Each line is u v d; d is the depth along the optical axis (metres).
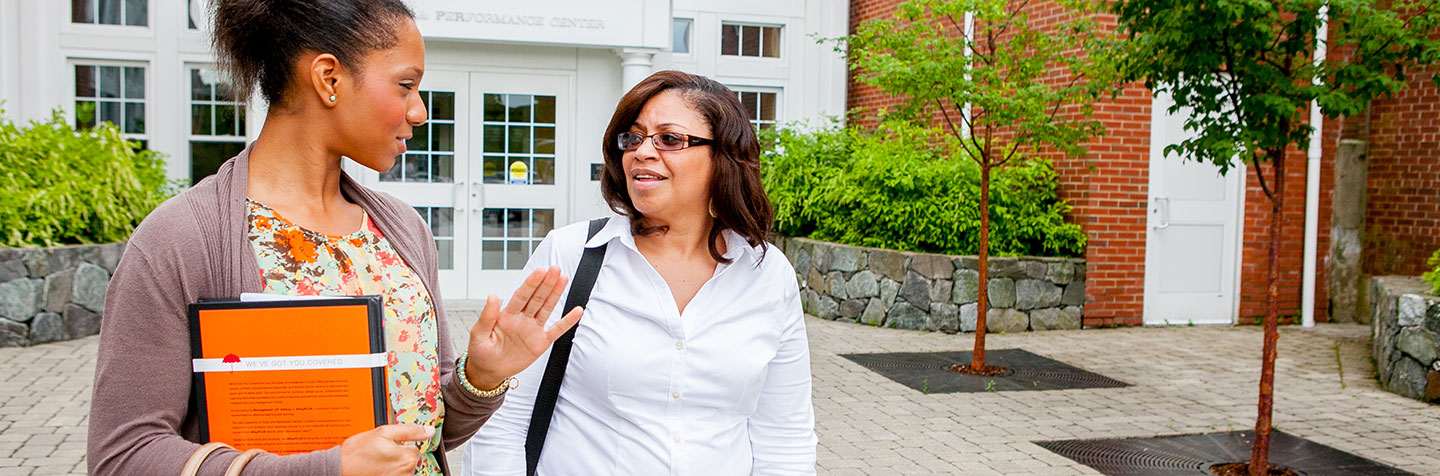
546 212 10.65
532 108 10.53
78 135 8.89
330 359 1.38
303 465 1.32
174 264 1.38
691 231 2.22
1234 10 4.34
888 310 9.48
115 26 10.09
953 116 10.50
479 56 10.34
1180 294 9.79
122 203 8.71
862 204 10.01
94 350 7.32
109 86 10.19
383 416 1.41
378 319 1.40
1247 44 4.66
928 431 5.74
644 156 2.12
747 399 2.21
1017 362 7.84
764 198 2.22
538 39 10.04
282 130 1.52
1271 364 4.98
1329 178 10.08
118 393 1.34
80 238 8.16
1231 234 9.88
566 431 2.15
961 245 9.51
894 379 7.12
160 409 1.36
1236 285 9.93
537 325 1.63
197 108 10.29
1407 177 9.97
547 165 10.62
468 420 1.70
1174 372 7.60
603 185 2.23
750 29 11.84
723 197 2.16
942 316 9.20
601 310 2.14
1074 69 7.13
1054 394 6.77
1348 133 10.31
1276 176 4.97
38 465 4.68
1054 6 9.14
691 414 2.15
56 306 7.62
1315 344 8.98
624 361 2.10
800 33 11.96
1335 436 5.84
